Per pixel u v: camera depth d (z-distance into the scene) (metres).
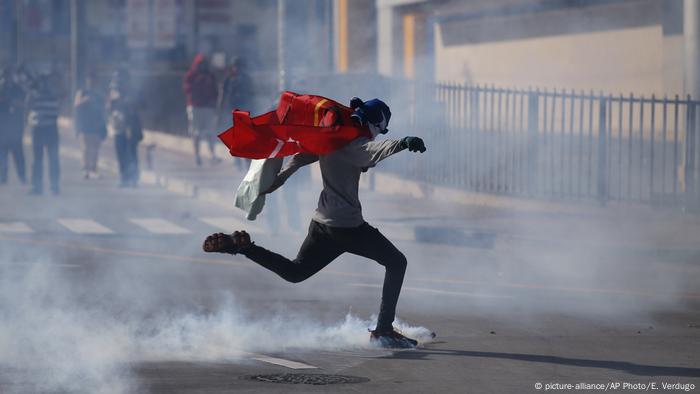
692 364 11.15
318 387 9.94
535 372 10.68
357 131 10.97
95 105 34.66
